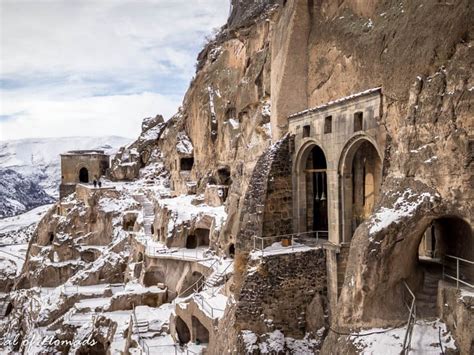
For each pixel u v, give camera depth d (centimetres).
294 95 2562
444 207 1416
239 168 3375
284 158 2386
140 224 4656
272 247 2214
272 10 3328
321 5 2466
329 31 2333
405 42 1648
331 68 2308
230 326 2034
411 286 1603
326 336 1869
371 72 1906
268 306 1995
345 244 2016
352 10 2197
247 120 3547
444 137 1406
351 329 1566
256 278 2003
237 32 3950
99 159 6469
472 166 1340
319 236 2370
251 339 1931
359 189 2153
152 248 3781
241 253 2356
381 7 1939
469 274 1551
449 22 1462
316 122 2216
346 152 2019
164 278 3588
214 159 4388
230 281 2539
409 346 1348
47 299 4109
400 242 1497
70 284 4244
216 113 4362
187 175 5016
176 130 5506
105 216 5091
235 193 3288
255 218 2352
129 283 3825
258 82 3325
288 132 2452
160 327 2752
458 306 1355
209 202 4097
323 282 2067
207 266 3072
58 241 5044
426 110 1472
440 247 1873
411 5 1680
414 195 1486
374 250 1502
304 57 2538
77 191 5566
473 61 1354
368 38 1962
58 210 5600
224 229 3203
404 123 1567
